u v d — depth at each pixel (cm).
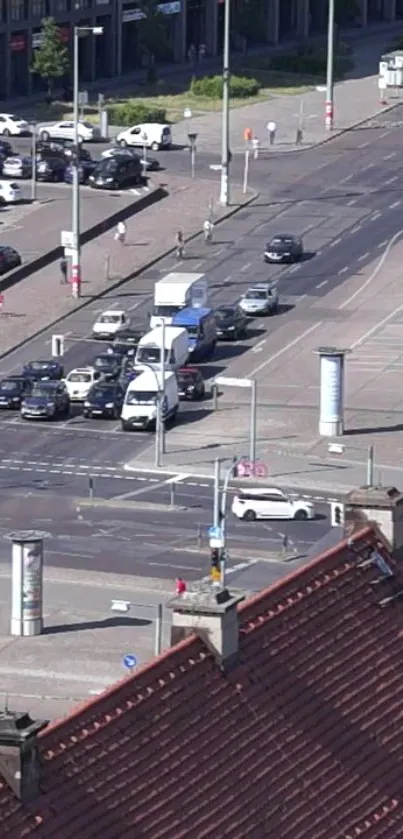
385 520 6944
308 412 17562
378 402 17788
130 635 13050
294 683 6272
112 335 19400
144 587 13862
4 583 13950
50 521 15188
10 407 17688
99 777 5622
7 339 19600
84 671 12494
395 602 6819
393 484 15838
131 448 16788
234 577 13962
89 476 16112
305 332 19825
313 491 15688
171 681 5950
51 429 17288
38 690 12200
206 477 16050
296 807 5994
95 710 5734
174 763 5803
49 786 5506
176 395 17438
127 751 5722
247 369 18800
